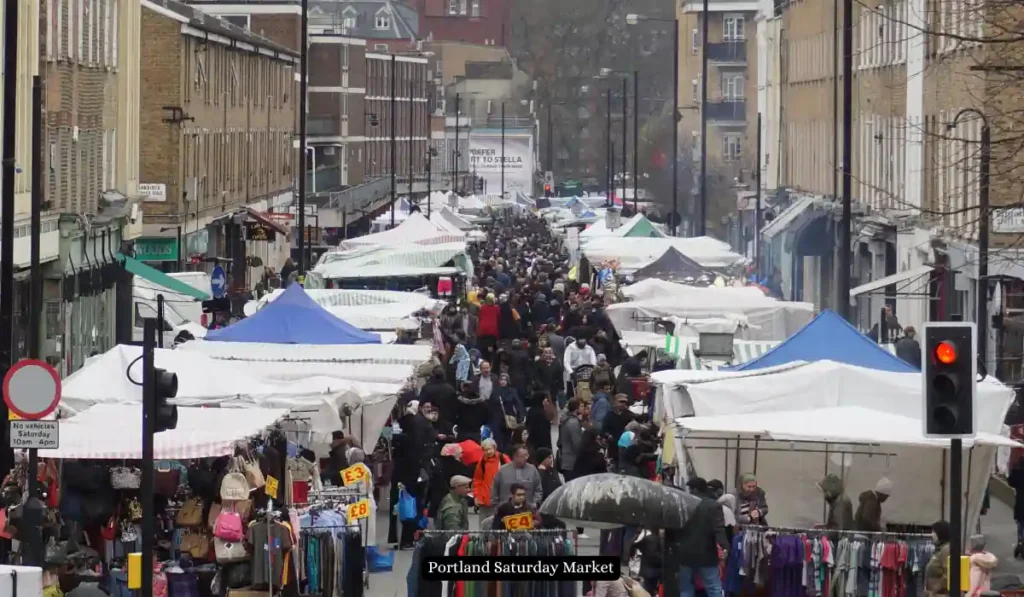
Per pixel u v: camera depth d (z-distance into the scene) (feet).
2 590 107.55
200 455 152.76
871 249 438.40
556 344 300.61
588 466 193.88
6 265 182.29
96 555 152.76
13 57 180.86
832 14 499.10
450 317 350.43
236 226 555.28
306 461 177.37
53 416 161.27
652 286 296.30
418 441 194.18
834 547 148.66
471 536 140.56
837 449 177.78
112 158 382.42
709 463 180.14
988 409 172.86
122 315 335.06
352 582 155.94
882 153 425.28
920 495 177.06
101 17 367.04
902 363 195.62
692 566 145.89
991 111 257.96
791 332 290.35
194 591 150.71
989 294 293.23
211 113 511.81
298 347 228.63
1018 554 192.13
